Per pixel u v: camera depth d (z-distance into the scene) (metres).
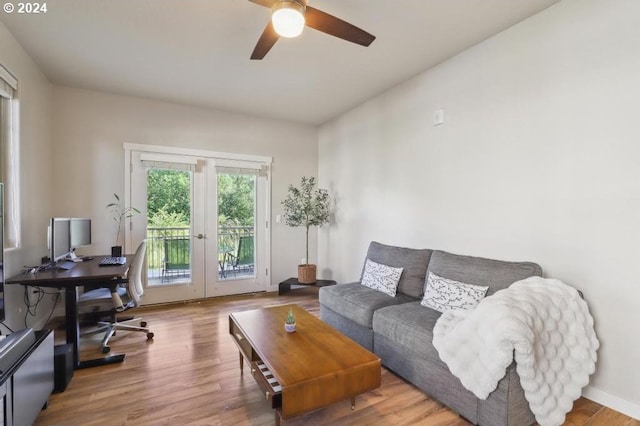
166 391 2.10
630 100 1.85
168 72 3.23
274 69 3.16
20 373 1.54
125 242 3.86
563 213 2.15
